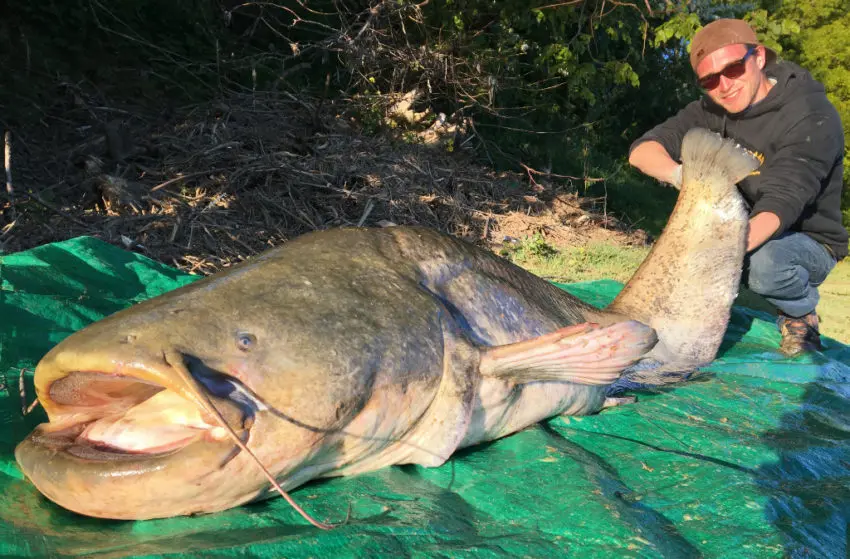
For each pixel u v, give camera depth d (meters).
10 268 3.31
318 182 7.42
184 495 2.01
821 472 2.84
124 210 6.08
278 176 7.33
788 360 4.31
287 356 2.13
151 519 2.06
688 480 2.53
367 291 2.41
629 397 3.39
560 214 9.36
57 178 6.37
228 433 2.01
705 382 3.81
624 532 2.10
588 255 7.69
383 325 2.34
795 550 2.15
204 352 2.05
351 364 2.21
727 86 4.36
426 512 2.16
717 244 3.88
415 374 2.37
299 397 2.11
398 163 8.47
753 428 3.20
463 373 2.52
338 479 2.38
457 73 10.56
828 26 15.95
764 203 4.10
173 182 6.67
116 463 1.98
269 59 10.09
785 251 4.37
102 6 8.55
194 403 2.05
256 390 2.07
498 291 2.94
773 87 4.38
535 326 3.01
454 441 2.51
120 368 1.96
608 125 14.29
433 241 2.82
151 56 8.91
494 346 2.69
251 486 2.10
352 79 10.23
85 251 3.77
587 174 12.00
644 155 4.61
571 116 12.95
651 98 14.77
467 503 2.30
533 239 7.79
